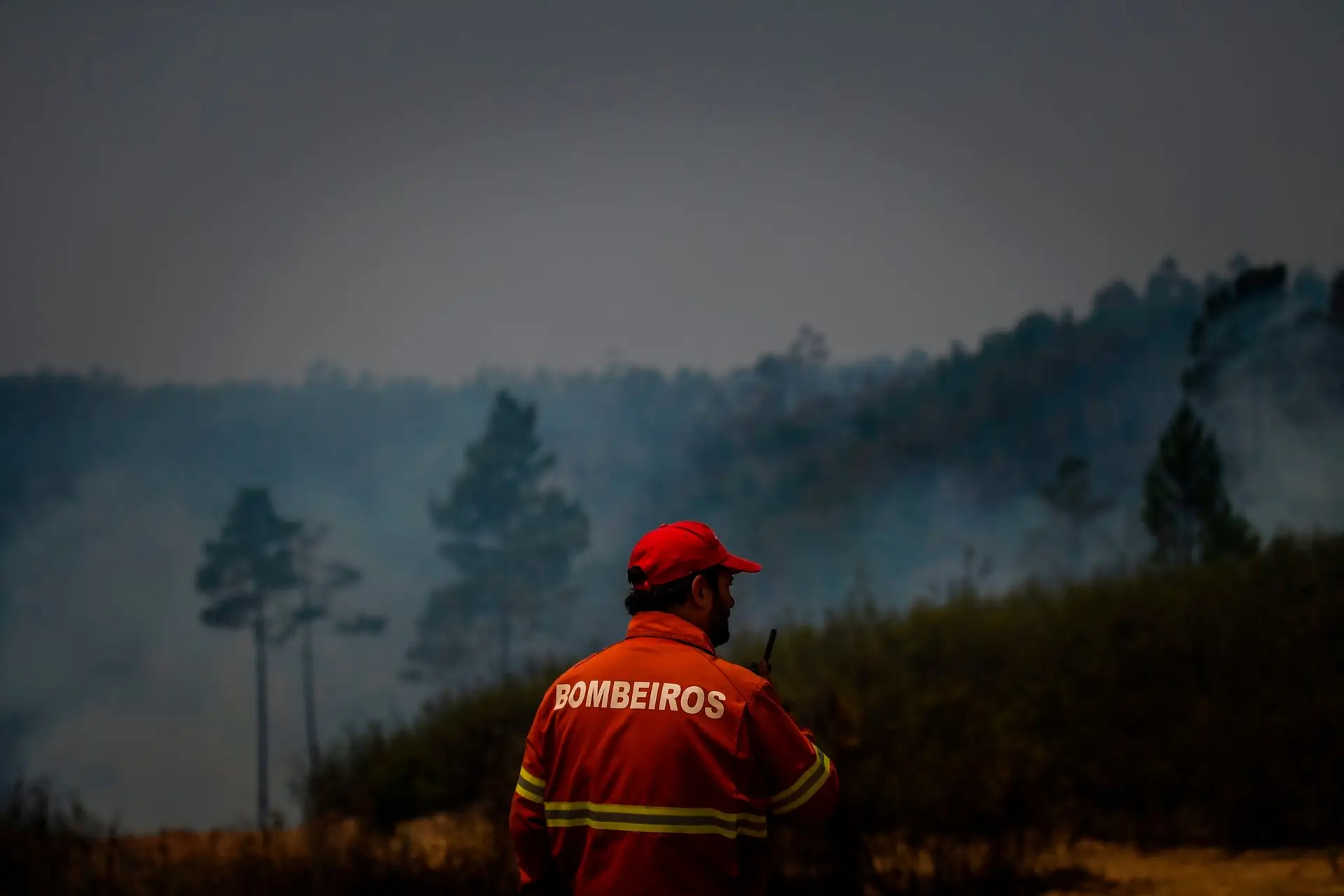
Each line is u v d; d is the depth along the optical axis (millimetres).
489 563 95812
